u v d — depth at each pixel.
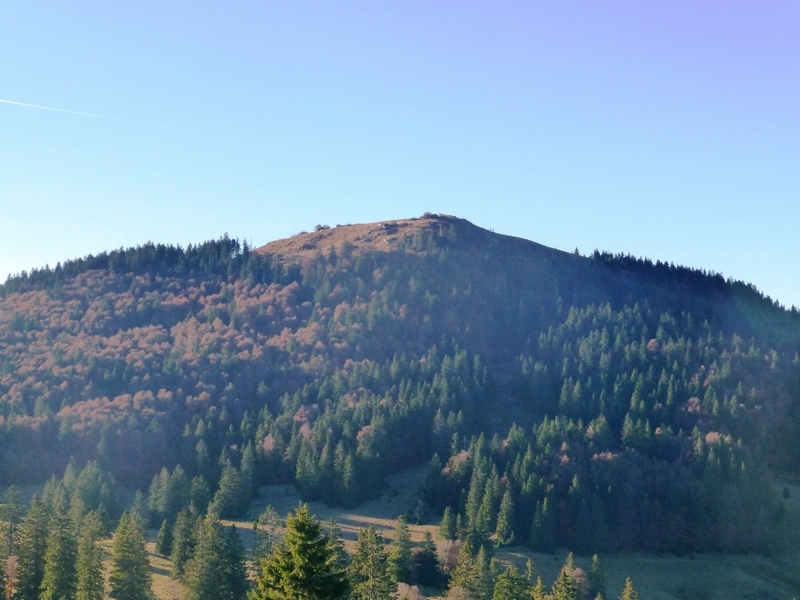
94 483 161.12
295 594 48.53
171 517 159.00
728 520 166.25
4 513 119.44
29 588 109.50
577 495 165.00
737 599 143.00
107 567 123.00
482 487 169.00
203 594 106.38
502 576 111.06
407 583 129.12
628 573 150.62
